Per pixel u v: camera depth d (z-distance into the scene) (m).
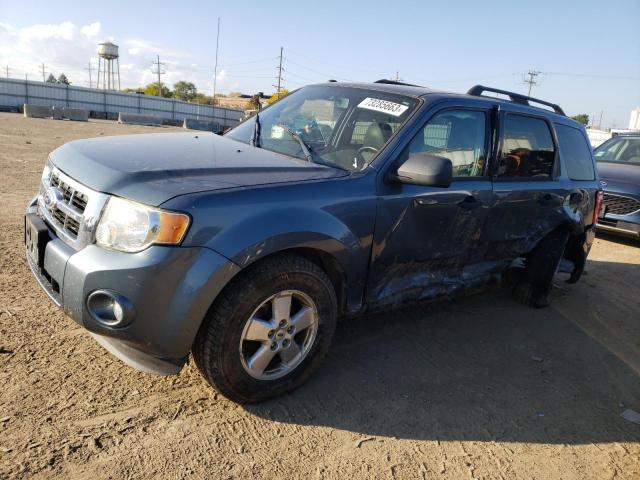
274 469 2.44
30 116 34.62
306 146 3.43
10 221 5.85
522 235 4.41
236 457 2.48
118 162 2.72
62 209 2.68
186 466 2.37
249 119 4.26
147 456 2.40
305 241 2.75
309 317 2.94
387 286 3.47
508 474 2.64
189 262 2.38
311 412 2.90
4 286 3.97
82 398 2.74
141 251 2.34
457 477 2.56
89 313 2.40
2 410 2.56
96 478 2.23
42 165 10.76
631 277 6.51
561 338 4.41
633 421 3.26
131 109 57.06
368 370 3.45
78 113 37.16
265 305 2.78
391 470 2.54
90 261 2.38
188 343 2.48
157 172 2.58
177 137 3.67
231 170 2.81
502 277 4.61
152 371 2.54
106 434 2.50
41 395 2.72
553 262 4.82
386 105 3.60
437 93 3.75
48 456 2.31
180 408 2.78
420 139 3.42
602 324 4.86
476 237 3.95
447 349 3.92
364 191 3.08
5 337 3.23
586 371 3.88
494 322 4.57
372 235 3.16
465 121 3.78
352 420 2.88
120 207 2.41
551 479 2.64
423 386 3.35
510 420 3.11
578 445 2.95
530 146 4.38
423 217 3.44
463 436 2.89
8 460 2.25
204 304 2.44
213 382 2.68
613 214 8.08
